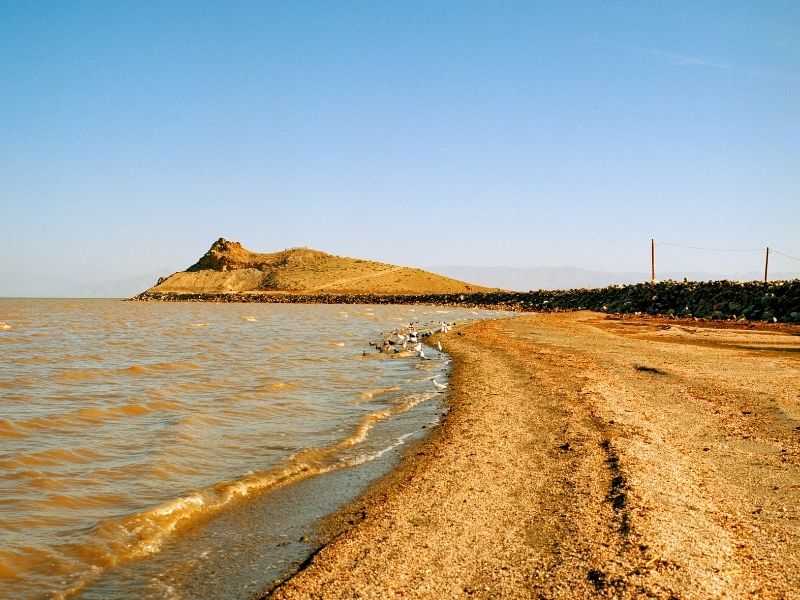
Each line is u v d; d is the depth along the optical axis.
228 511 9.77
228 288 192.75
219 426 15.41
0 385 21.28
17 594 7.03
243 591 7.20
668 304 68.19
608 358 27.17
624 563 7.33
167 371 25.44
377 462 12.45
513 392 19.48
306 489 10.83
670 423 14.59
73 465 11.85
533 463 11.78
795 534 8.21
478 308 107.00
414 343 36.72
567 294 97.62
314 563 7.70
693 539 8.00
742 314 54.78
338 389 21.23
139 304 152.25
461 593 6.86
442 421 15.92
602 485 10.23
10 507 9.57
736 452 12.12
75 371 24.78
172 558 8.08
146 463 12.02
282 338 44.12
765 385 19.52
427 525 8.88
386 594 6.88
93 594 7.12
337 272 198.25
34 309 105.38
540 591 6.82
